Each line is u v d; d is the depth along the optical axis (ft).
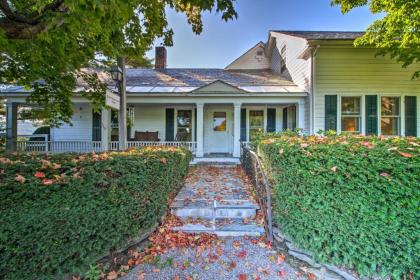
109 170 8.15
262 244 10.59
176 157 14.92
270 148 11.06
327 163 7.98
